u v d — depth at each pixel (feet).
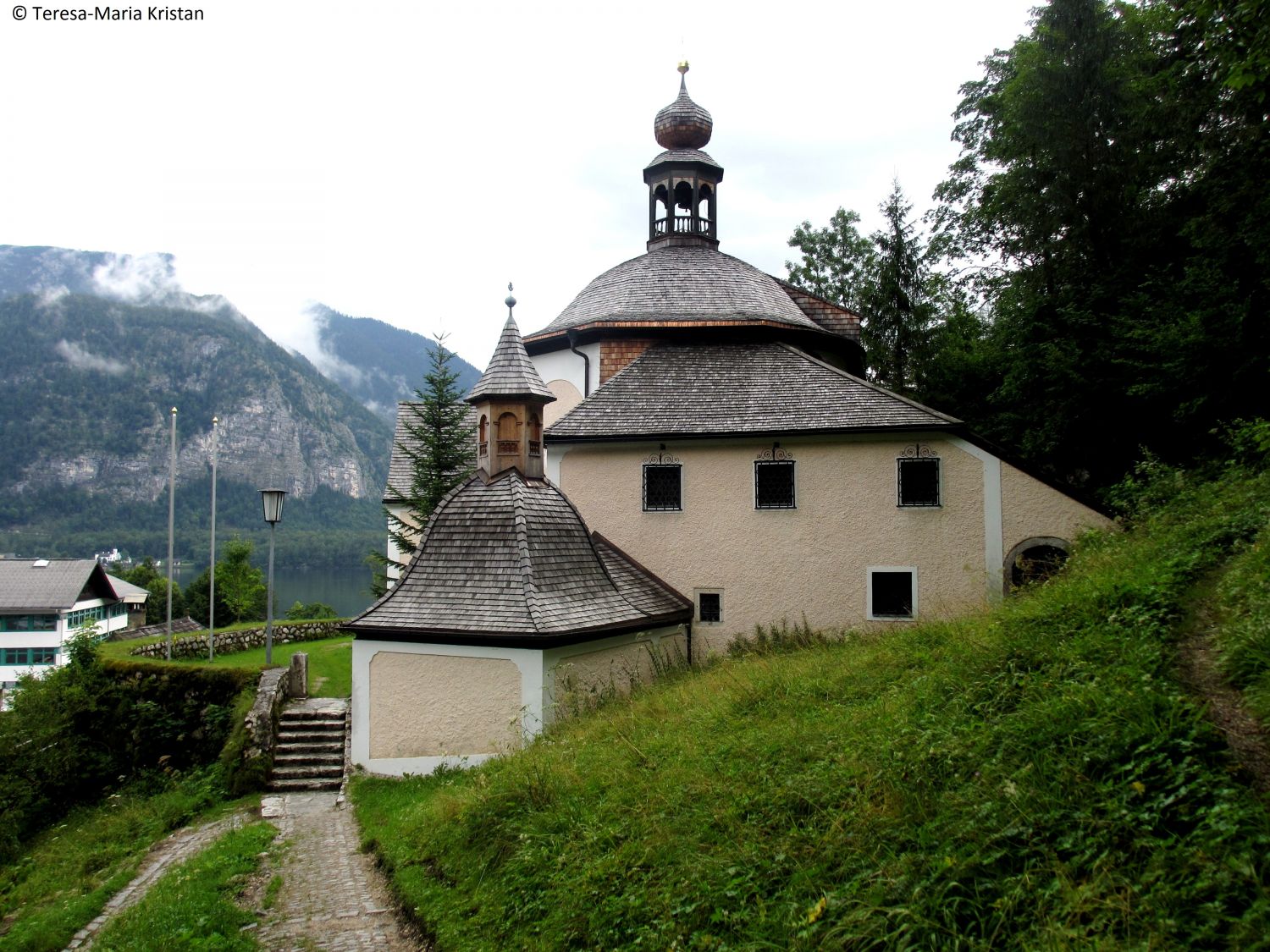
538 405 53.57
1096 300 61.46
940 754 20.20
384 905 27.71
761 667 38.73
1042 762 17.62
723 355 64.59
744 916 17.75
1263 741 16.06
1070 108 61.26
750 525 57.00
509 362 53.06
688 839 21.56
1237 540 27.63
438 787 41.63
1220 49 33.63
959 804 17.79
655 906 19.56
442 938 23.03
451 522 50.21
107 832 49.37
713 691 36.55
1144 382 54.65
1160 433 59.72
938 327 97.09
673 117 77.30
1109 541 39.86
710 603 57.31
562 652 44.93
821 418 56.34
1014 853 15.72
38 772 61.57
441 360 78.79
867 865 17.47
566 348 70.23
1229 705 17.65
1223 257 50.26
